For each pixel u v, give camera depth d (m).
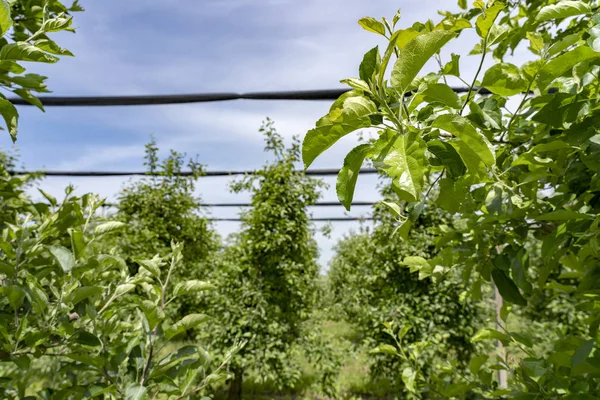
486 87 1.26
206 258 8.16
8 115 1.18
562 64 1.20
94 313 1.50
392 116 0.84
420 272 1.93
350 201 0.90
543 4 1.91
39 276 1.58
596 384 1.50
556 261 1.59
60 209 1.65
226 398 6.86
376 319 6.13
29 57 1.16
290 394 7.55
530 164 1.40
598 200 1.54
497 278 1.69
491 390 1.79
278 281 6.47
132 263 4.37
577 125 1.30
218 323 6.29
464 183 1.21
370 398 7.32
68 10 1.94
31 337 1.38
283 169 6.69
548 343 5.02
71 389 1.55
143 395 1.41
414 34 0.94
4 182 2.19
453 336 5.85
